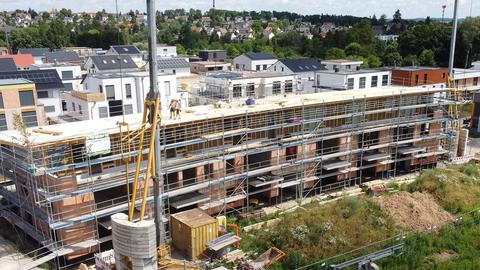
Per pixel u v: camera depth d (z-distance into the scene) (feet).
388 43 418.72
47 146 90.89
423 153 160.56
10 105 165.07
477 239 104.53
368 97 143.23
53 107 206.59
